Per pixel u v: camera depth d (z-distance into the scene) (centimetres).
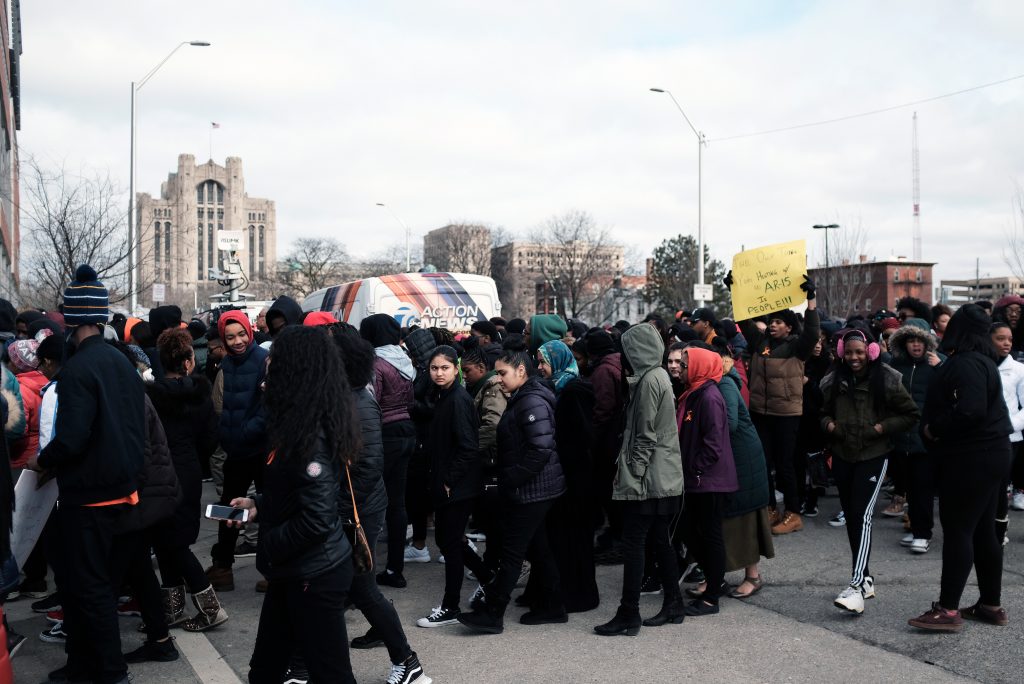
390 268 7406
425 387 727
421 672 452
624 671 479
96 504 436
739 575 671
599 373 660
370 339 643
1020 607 570
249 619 584
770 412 794
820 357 859
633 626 540
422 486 734
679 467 545
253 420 606
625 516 550
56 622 558
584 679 469
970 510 516
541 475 546
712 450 564
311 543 341
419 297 1138
